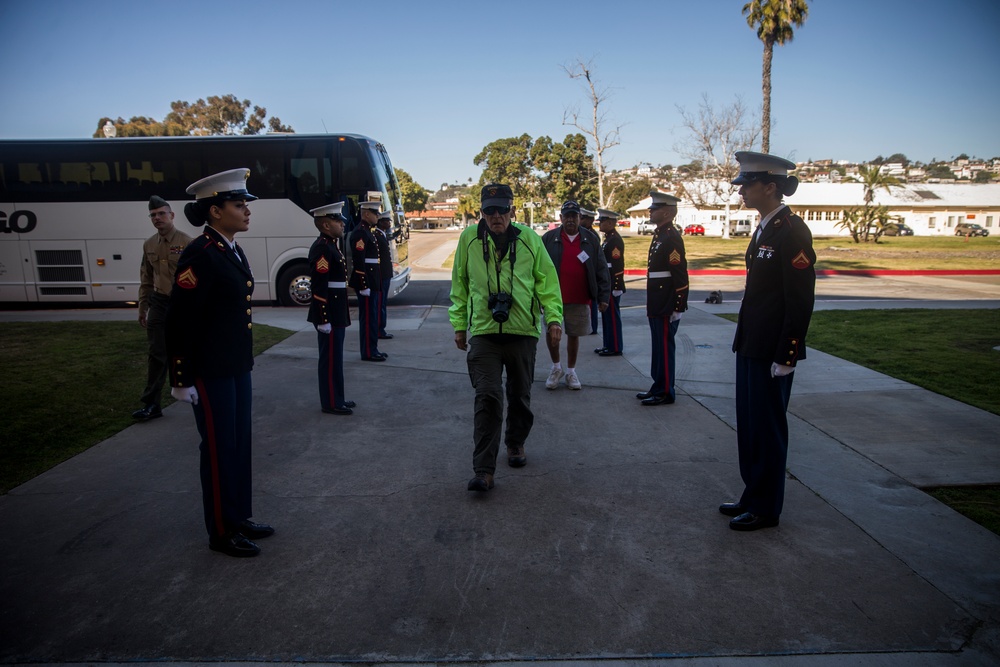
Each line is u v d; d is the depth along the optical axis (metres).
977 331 8.88
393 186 13.76
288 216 12.77
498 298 4.04
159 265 5.30
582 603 2.85
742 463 3.61
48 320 11.03
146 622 2.73
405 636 2.63
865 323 9.70
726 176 43.94
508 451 4.48
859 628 2.63
